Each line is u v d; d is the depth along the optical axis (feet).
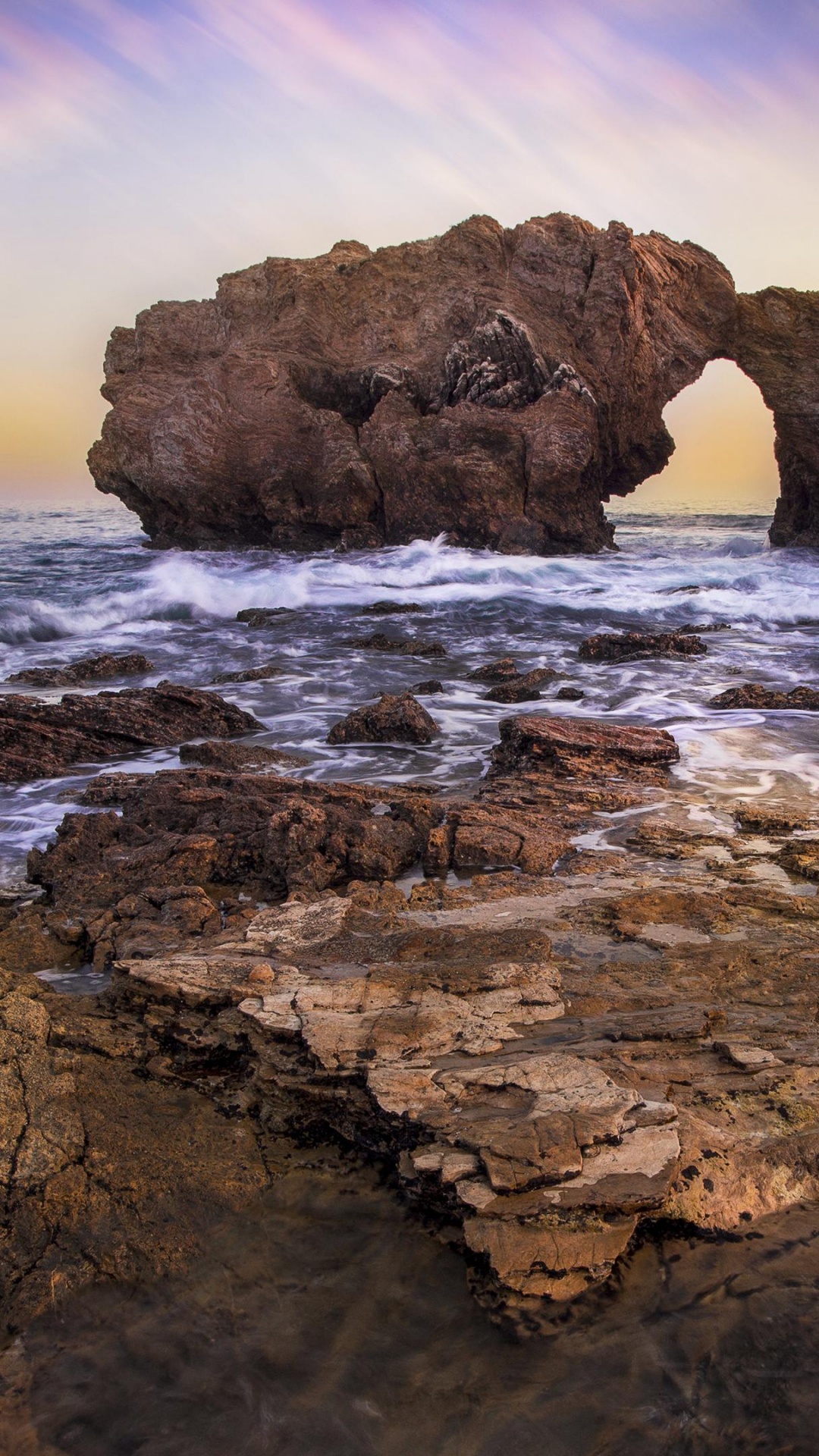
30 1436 9.09
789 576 95.14
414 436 107.34
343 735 37.83
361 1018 14.75
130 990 16.57
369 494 109.29
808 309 113.60
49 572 96.32
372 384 113.70
